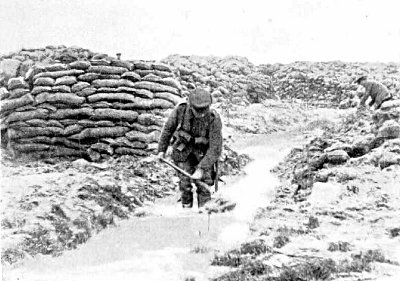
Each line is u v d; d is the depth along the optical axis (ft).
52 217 27.76
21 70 70.90
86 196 31.48
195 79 99.60
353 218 27.45
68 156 52.70
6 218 26.53
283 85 134.21
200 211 33.19
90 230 27.73
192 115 34.40
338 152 39.47
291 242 22.99
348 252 21.33
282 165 51.42
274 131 84.58
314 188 32.45
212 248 23.81
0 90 56.24
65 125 53.26
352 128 48.91
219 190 40.81
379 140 40.47
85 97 53.93
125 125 52.54
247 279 18.67
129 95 53.88
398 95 57.62
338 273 18.76
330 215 28.02
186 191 34.96
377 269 19.22
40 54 74.59
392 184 32.65
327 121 85.25
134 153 51.42
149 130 52.21
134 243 25.63
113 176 40.06
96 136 52.19
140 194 37.63
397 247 22.58
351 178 33.91
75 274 20.65
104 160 51.62
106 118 52.70
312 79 132.46
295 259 20.15
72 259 23.02
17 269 21.52
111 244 25.55
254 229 25.95
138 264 21.81
